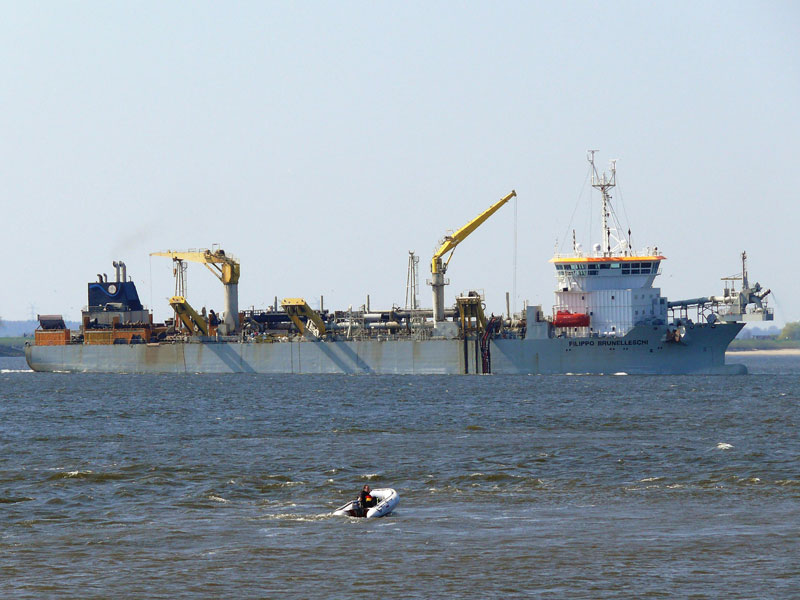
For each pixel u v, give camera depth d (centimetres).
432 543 18025
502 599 14962
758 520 19462
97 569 16575
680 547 17488
